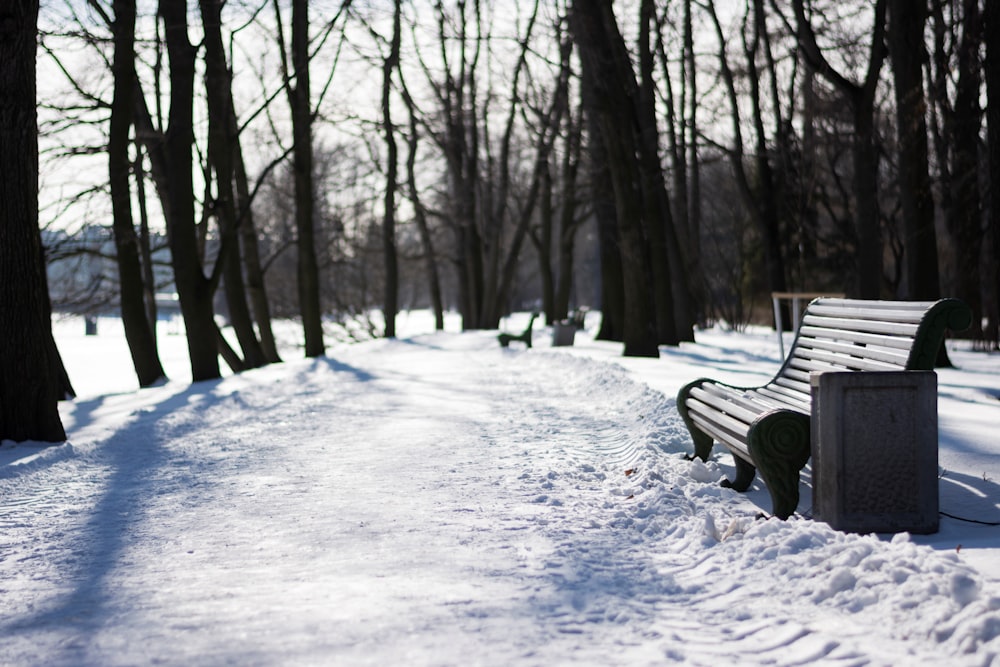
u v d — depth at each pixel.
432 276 46.66
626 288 18.88
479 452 8.03
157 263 27.05
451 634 3.58
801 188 34.31
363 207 46.56
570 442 8.41
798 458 5.22
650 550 4.89
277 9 25.97
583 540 5.05
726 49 31.53
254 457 8.34
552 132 37.38
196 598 4.12
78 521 5.92
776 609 3.80
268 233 43.94
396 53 32.44
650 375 12.95
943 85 25.94
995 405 9.62
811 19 25.19
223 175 21.56
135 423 11.05
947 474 6.16
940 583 3.60
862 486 4.97
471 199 44.25
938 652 3.20
